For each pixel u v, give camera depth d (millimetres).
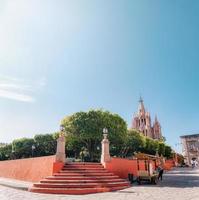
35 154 55219
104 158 19828
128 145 53438
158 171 22781
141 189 15109
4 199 11031
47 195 12523
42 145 55031
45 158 18594
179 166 74562
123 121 42000
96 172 17594
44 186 14195
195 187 16078
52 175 16078
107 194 12883
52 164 17016
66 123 40344
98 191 13961
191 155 84875
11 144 62406
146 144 61062
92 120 38344
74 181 14797
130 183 18719
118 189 15305
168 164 56406
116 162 20844
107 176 17219
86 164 18781
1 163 30000
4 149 62812
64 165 17484
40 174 18531
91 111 39688
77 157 47375
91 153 39844
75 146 43562
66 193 13336
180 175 30234
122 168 21531
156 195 12211
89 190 13680
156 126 114125
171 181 21297
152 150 62812
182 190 14375
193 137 86438
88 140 39938
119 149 48281
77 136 38719
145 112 111562
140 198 11180
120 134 40188
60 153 17328
